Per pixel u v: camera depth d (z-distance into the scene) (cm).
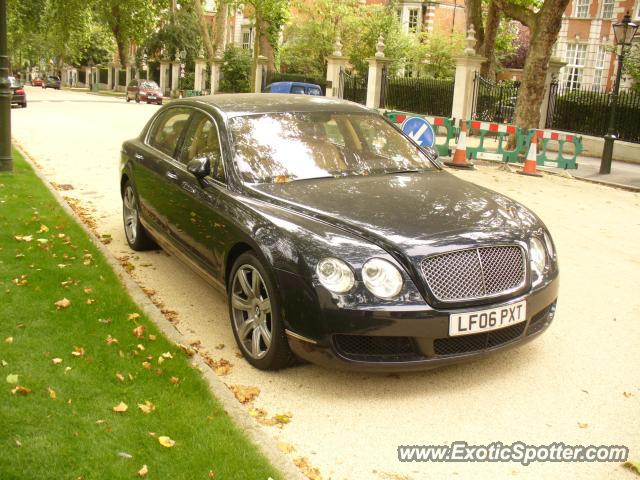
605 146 1474
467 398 403
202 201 497
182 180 539
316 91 2875
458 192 478
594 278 656
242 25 5388
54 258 623
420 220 416
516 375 435
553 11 1623
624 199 1159
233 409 371
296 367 437
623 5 3819
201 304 549
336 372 430
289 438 355
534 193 1155
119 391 382
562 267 690
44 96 4331
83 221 784
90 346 440
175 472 310
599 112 1955
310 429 365
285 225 413
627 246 790
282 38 4312
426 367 390
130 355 430
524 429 371
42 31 5388
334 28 3922
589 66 4047
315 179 487
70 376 396
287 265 395
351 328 377
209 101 576
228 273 469
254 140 510
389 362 383
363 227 404
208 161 494
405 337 384
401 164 532
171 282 599
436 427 371
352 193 457
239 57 4219
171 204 559
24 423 345
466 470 333
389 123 582
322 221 417
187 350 442
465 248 395
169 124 629
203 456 322
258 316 433
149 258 666
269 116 537
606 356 469
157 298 558
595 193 1206
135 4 5388
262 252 411
